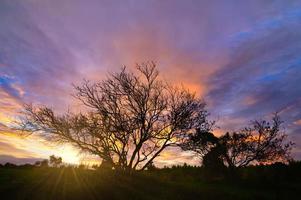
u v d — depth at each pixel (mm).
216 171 32688
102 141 28203
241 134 34375
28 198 15820
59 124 27719
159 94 29328
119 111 28938
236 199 18312
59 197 16266
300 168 29672
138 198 16969
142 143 28219
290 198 19344
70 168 27766
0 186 17719
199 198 18172
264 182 25750
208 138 31938
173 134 29531
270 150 33656
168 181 24797
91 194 17125
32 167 30922
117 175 24094
